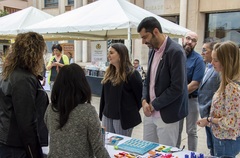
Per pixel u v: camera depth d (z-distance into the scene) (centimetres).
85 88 134
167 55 210
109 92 259
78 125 129
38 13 568
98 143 132
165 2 959
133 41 999
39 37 166
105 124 269
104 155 132
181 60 204
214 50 184
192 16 880
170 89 207
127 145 196
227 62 175
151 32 209
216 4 837
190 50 294
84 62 1186
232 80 176
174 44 212
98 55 715
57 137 132
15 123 153
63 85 132
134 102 260
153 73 226
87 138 133
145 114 228
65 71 134
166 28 392
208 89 233
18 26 498
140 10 416
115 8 375
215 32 878
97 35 603
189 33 296
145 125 243
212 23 881
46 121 141
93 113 132
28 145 151
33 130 152
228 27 850
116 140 208
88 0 1177
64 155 130
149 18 211
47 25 405
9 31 488
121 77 251
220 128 184
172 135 223
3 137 155
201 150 350
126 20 335
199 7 868
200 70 285
